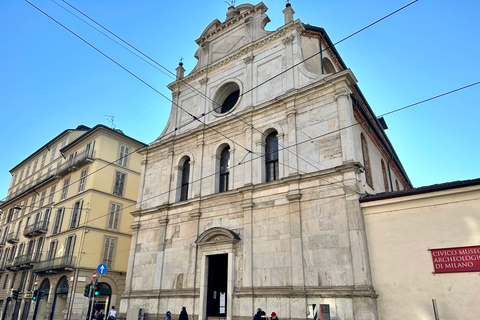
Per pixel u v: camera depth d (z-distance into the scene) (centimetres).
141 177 2495
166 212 2203
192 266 1934
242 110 2056
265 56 2127
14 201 4809
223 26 2459
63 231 3381
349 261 1438
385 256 1397
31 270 3691
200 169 2161
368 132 2006
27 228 3953
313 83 1800
